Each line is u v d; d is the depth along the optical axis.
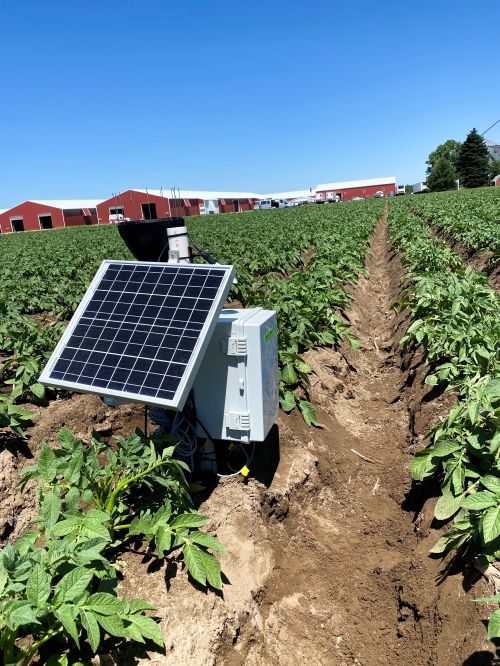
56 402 2.01
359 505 1.74
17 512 1.42
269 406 1.40
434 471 1.58
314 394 2.20
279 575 1.33
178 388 1.08
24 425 1.72
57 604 0.85
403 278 4.34
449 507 1.33
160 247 1.54
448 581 1.17
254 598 1.21
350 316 3.46
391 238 6.61
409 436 2.08
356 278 4.43
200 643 1.04
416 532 1.49
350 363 2.84
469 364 1.90
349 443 2.07
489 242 4.54
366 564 1.47
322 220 10.30
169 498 1.27
